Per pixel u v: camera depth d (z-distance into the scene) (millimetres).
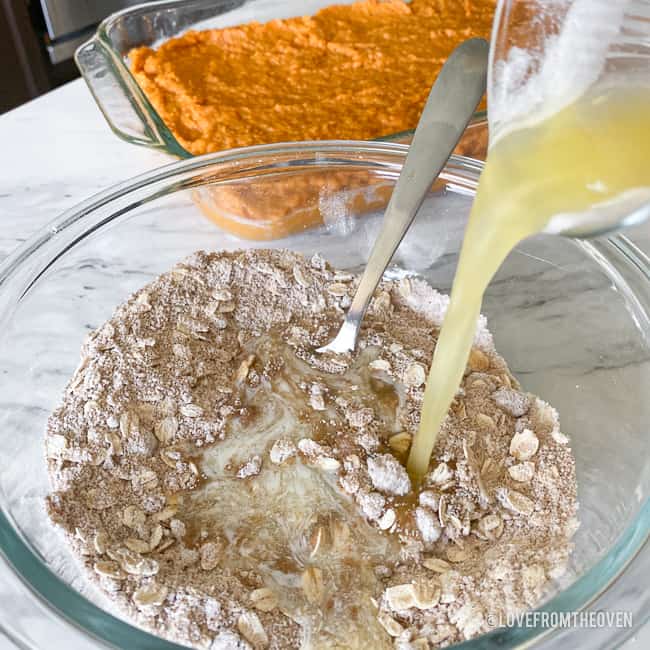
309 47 682
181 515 415
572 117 355
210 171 500
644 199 343
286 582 396
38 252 473
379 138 540
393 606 383
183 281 495
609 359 461
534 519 411
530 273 506
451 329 407
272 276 504
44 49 868
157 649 342
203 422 443
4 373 455
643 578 356
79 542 393
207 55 674
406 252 525
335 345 483
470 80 451
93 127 628
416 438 432
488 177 377
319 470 430
